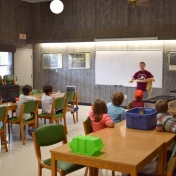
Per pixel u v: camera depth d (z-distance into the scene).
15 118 5.39
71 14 9.95
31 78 10.77
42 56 10.70
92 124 3.54
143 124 3.23
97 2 9.50
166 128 3.12
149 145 2.67
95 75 9.73
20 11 10.17
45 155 4.60
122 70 9.28
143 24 8.84
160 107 3.28
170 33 8.27
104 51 9.52
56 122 6.32
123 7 9.11
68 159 2.46
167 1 8.48
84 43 9.85
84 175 3.65
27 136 5.77
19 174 3.88
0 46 9.23
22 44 10.30
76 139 2.46
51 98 5.90
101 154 2.42
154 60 8.80
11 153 4.74
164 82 8.74
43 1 10.38
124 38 8.84
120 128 3.33
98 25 9.52
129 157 2.34
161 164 2.75
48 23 10.38
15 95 8.91
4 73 9.76
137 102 4.66
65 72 10.30
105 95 9.63
